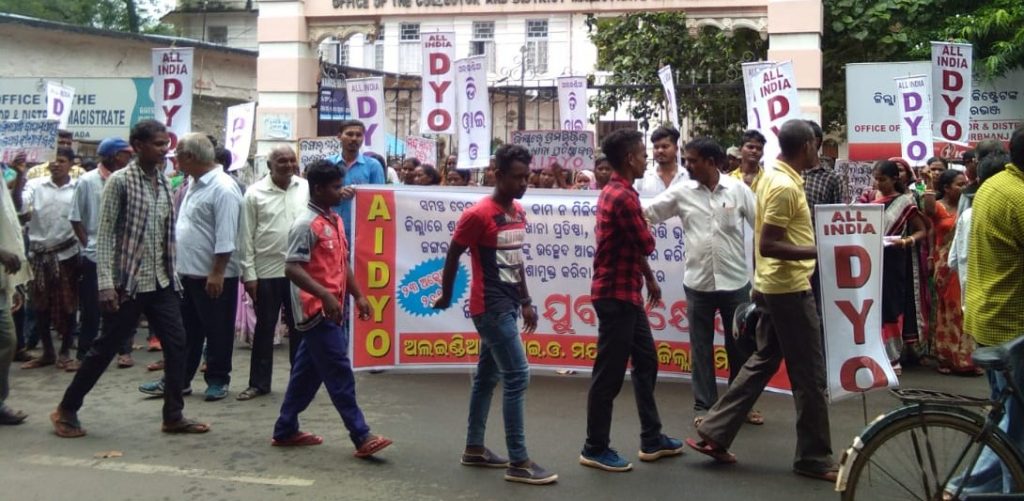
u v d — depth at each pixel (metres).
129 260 6.11
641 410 5.76
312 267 5.80
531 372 8.10
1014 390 4.26
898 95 9.83
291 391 6.02
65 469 5.59
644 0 11.76
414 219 7.80
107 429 6.46
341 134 8.52
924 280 8.87
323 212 5.89
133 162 6.26
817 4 11.20
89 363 6.20
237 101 20.78
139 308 6.21
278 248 7.39
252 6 34.44
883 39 13.04
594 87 11.63
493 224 5.28
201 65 19.70
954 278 8.37
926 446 4.30
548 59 21.06
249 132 10.71
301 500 5.09
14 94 11.99
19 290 8.31
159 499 5.10
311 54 12.97
